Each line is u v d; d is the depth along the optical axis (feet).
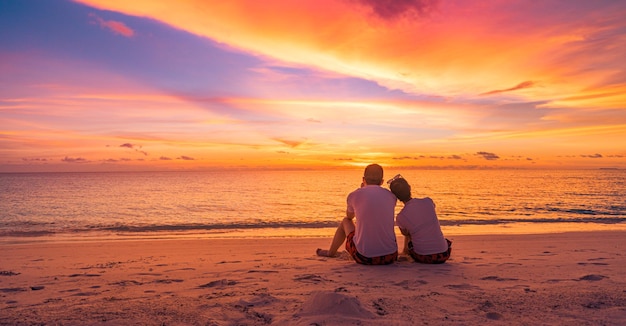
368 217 15.92
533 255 20.83
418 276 13.47
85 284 12.70
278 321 7.11
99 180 430.61
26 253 25.17
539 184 249.14
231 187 238.68
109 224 61.52
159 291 11.21
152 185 272.31
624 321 6.97
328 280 12.80
